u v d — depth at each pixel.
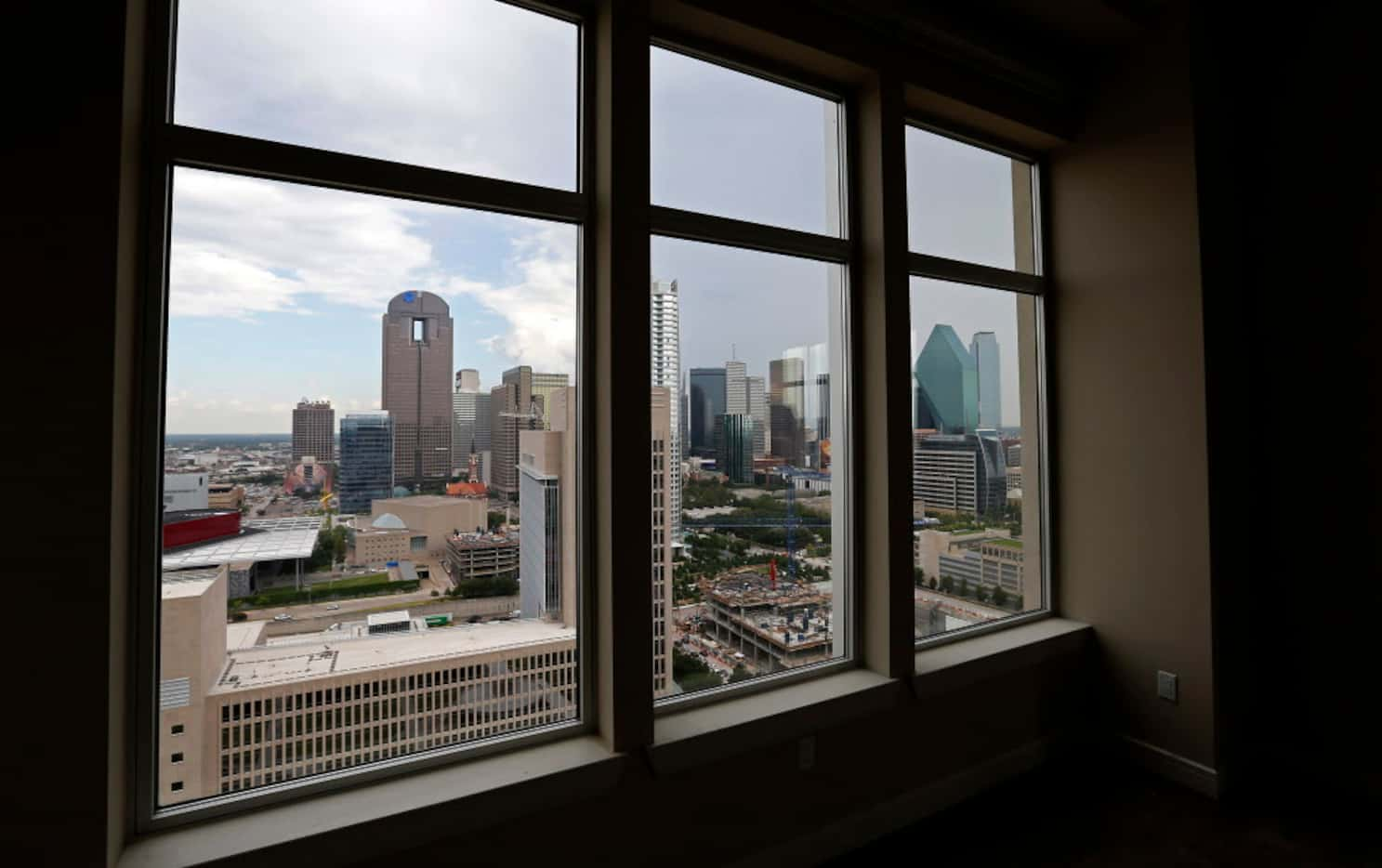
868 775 2.22
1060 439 3.05
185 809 1.40
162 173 1.40
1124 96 2.79
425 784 1.56
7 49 1.17
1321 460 2.55
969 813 2.38
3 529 1.14
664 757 1.78
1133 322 2.76
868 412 2.41
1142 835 2.24
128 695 1.34
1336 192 2.51
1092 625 2.91
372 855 1.41
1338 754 2.51
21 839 1.15
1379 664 2.41
